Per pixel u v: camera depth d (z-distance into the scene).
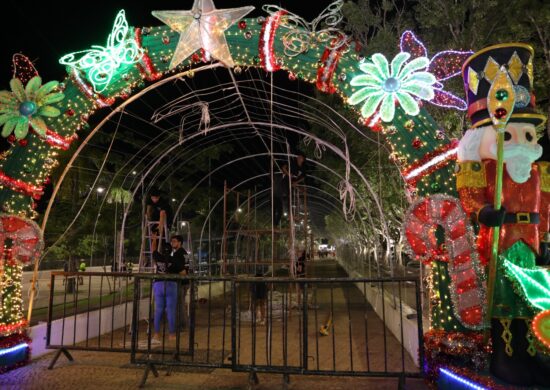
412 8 10.68
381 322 9.73
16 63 6.38
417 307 4.98
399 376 4.92
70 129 6.50
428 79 5.21
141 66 6.22
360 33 10.99
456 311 4.71
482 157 4.53
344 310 11.64
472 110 4.61
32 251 6.18
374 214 16.44
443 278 4.98
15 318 6.14
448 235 4.84
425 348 5.08
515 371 4.24
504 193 4.42
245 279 5.20
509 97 3.84
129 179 17.16
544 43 9.49
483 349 4.70
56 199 15.77
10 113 6.20
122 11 6.12
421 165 5.20
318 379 5.62
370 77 5.34
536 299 4.18
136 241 19.59
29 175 6.33
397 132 5.37
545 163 4.68
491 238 4.48
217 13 5.71
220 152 16.14
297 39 5.70
